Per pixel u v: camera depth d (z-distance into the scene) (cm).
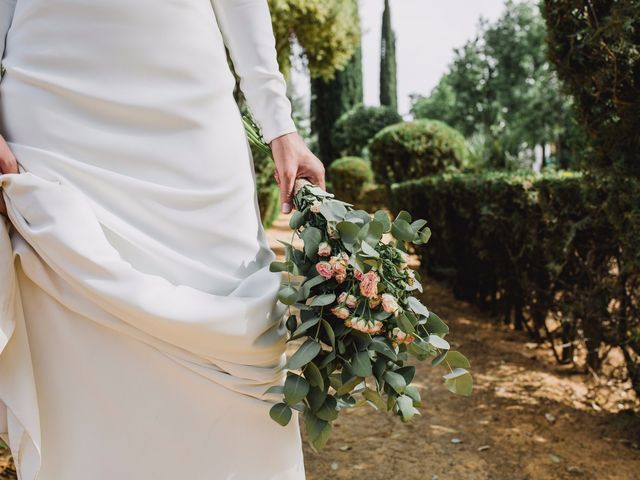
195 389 136
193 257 141
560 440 294
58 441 139
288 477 145
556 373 384
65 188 132
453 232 572
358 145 2328
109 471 138
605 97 281
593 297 339
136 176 139
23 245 133
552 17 291
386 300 139
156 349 136
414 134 1091
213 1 153
